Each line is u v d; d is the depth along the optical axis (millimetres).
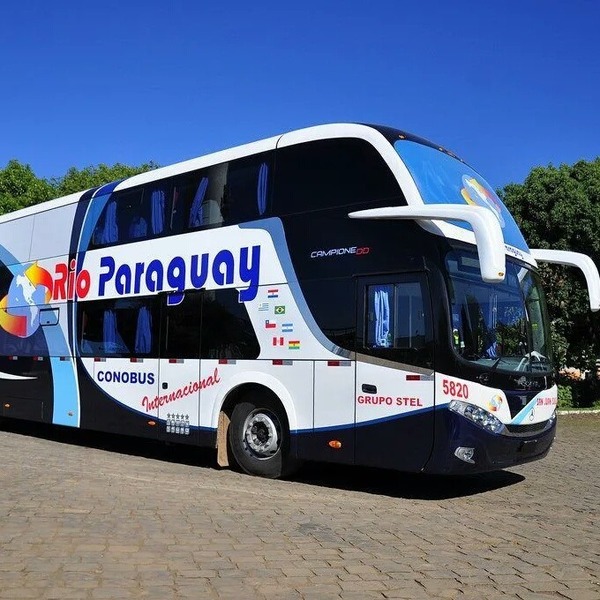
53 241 12719
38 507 6980
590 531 6754
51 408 12289
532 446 8266
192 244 10156
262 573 5125
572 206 17359
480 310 7988
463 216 7344
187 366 9953
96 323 11523
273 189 9289
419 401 7641
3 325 13656
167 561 5336
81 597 4523
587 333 18938
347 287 8352
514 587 4992
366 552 5750
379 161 8328
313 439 8477
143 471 9562
